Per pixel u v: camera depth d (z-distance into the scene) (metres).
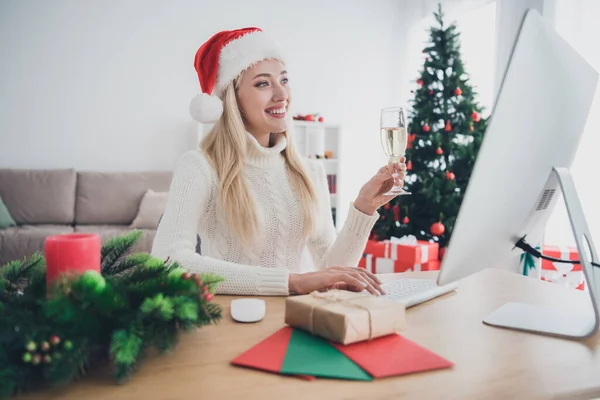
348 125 5.12
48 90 4.17
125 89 4.35
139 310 0.56
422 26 4.94
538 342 0.68
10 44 4.06
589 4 2.89
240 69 1.36
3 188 3.84
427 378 0.55
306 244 1.53
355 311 0.64
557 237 3.01
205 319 0.61
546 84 0.67
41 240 3.43
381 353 0.60
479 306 0.88
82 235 0.65
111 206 4.02
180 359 0.60
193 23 4.50
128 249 0.76
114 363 0.52
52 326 0.50
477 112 3.54
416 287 0.98
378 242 3.53
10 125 4.10
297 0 4.84
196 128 4.48
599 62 2.84
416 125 3.65
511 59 0.62
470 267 0.74
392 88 5.31
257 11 4.70
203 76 1.44
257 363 0.57
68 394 0.49
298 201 1.43
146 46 4.39
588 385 0.54
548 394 0.51
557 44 0.67
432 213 3.55
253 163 1.40
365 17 5.13
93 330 0.53
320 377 0.54
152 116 4.44
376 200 1.25
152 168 4.46
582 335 0.69
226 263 1.03
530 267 1.76
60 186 3.95
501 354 0.63
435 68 3.64
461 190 3.53
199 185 1.28
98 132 4.31
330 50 5.00
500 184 0.66
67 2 4.17
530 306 0.86
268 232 1.35
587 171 2.77
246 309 0.76
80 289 0.52
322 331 0.65
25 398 0.48
